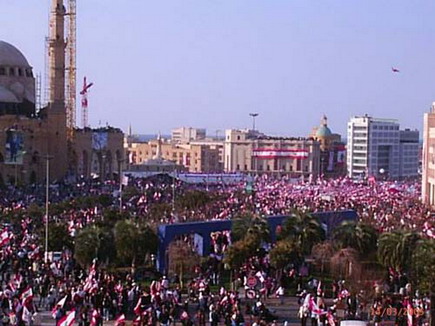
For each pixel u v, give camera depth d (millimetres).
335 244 107500
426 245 89062
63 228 106625
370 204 177375
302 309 73438
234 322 67500
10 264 92500
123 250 99062
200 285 82938
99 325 67938
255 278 86188
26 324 68375
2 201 170000
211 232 109750
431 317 70938
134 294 78312
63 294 75188
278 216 119750
